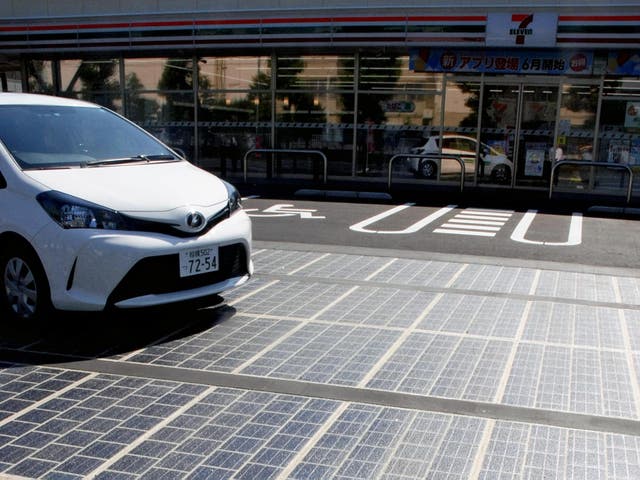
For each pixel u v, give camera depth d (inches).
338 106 630.5
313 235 340.8
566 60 545.6
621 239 350.6
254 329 187.5
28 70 717.3
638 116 555.2
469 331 189.0
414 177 618.2
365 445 123.8
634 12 502.0
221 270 185.3
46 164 187.9
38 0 657.6
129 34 621.6
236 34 593.6
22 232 171.9
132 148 217.2
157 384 150.1
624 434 129.3
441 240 333.4
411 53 580.7
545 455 120.9
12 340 177.0
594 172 572.1
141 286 169.0
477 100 591.2
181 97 676.7
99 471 114.0
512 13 527.8
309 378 154.1
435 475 113.8
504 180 595.8
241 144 665.6
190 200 181.8
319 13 570.6
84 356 166.4
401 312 205.8
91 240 165.0
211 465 116.4
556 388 150.6
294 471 114.7
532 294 230.8
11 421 132.0
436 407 139.9
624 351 175.6
